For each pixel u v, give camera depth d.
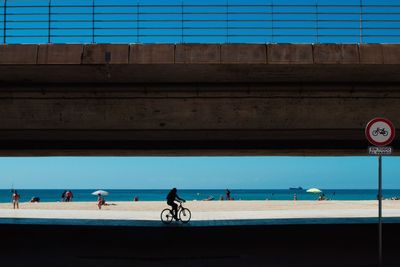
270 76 15.10
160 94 16.03
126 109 16.14
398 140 20.75
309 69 14.31
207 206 37.72
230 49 13.77
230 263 12.25
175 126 16.22
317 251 14.25
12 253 14.05
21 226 21.02
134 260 12.71
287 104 16.11
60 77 15.17
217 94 16.02
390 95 16.03
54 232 19.06
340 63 13.74
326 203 43.00
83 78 15.28
